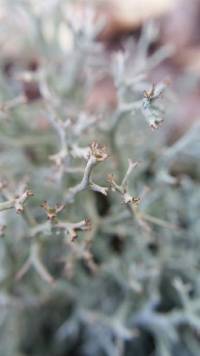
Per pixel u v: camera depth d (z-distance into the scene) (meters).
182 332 0.12
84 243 0.09
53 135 0.12
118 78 0.10
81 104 0.13
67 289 0.11
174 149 0.11
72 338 0.12
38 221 0.11
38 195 0.11
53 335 0.13
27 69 0.15
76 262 0.11
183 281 0.12
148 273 0.11
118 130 0.11
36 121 0.13
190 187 0.12
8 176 0.11
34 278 0.11
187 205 0.12
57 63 0.13
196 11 0.18
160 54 0.16
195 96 0.15
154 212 0.12
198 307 0.11
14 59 0.16
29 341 0.13
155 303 0.11
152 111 0.07
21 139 0.12
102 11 0.18
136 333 0.11
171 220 0.12
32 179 0.12
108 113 0.12
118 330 0.11
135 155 0.12
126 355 0.12
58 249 0.11
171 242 0.12
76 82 0.13
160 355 0.12
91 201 0.11
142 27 0.18
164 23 0.18
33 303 0.11
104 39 0.18
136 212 0.09
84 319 0.11
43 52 0.13
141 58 0.13
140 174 0.11
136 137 0.12
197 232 0.12
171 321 0.11
